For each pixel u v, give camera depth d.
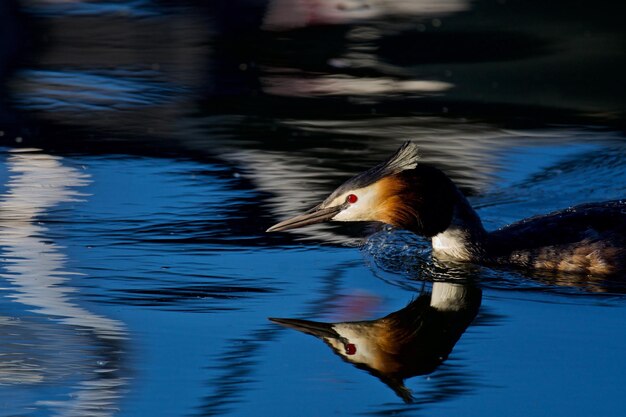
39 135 16.50
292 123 17.03
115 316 10.48
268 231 12.04
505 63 20.12
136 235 12.69
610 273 11.66
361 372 9.38
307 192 14.00
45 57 20.92
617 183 14.50
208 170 14.97
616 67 19.66
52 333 10.09
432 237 12.23
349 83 19.22
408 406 8.74
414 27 22.64
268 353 9.75
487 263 12.02
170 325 10.29
